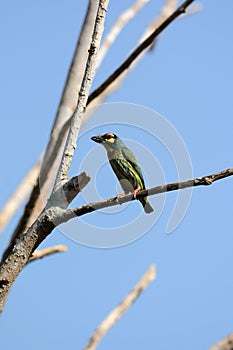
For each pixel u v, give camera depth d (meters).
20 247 7.62
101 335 8.09
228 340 5.96
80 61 12.78
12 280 7.54
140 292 8.67
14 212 11.48
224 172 8.02
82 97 8.52
